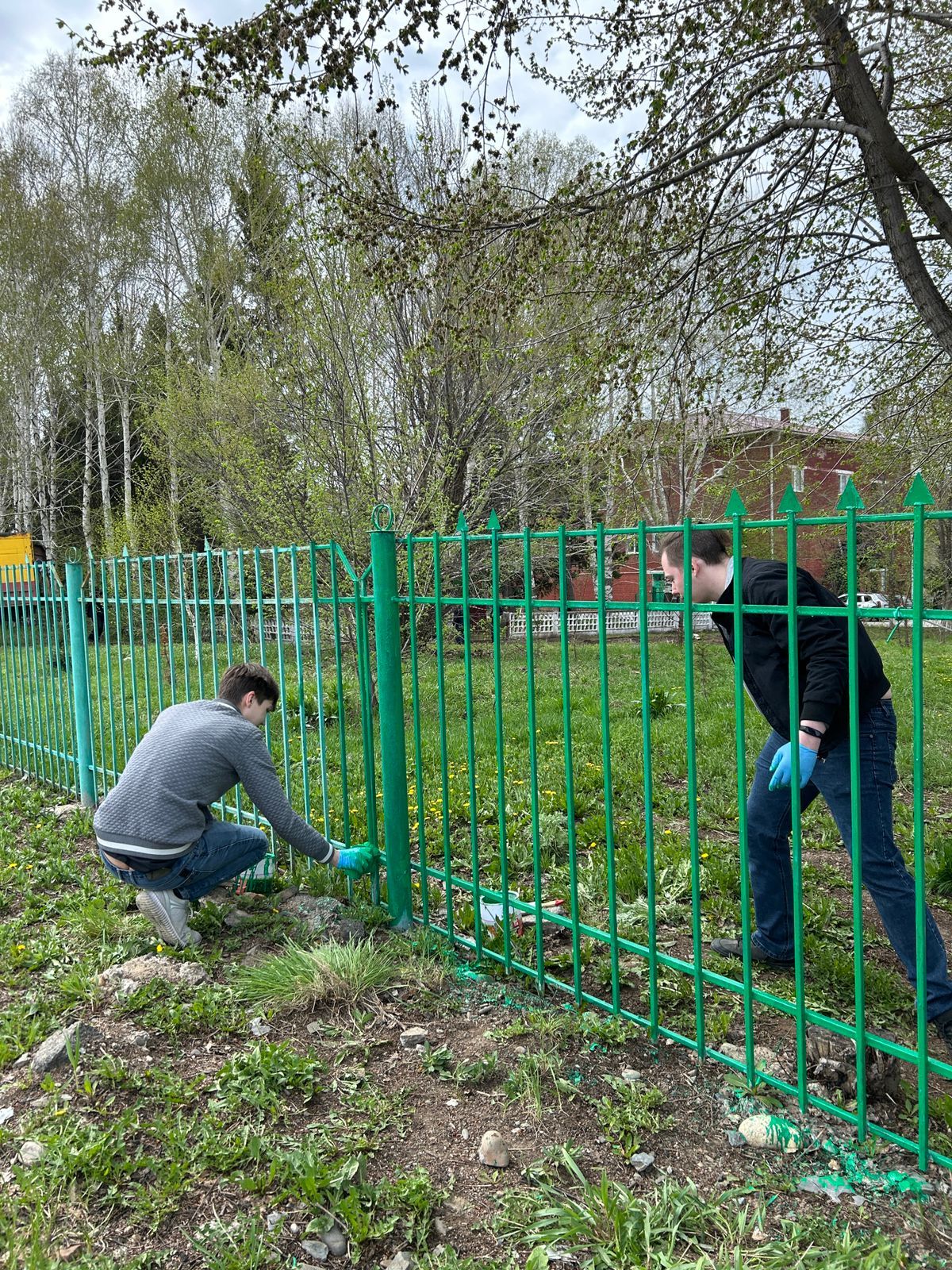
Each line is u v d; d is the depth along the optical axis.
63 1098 2.52
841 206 6.40
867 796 2.69
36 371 26.41
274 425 10.60
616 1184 2.15
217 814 4.82
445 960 3.38
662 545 3.20
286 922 3.73
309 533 9.70
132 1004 3.02
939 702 9.78
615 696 10.03
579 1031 2.90
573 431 8.60
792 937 3.38
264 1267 1.95
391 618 3.56
